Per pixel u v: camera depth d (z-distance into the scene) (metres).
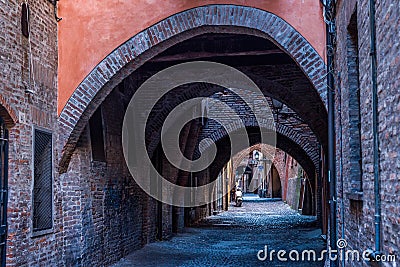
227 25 9.05
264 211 32.56
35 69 8.33
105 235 11.07
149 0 9.32
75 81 9.28
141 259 12.30
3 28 7.30
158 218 15.88
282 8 8.88
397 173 4.04
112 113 11.75
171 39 9.38
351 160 6.46
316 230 18.91
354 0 5.90
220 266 11.56
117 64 9.30
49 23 9.03
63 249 9.02
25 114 7.85
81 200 9.77
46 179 8.61
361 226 5.70
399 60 3.91
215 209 30.31
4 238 7.26
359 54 5.75
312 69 8.68
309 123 13.34
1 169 7.24
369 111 5.19
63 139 9.12
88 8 9.39
